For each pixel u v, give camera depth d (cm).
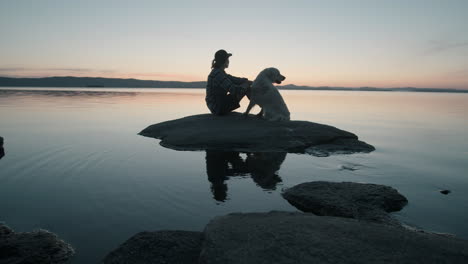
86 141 522
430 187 292
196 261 157
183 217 219
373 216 220
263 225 171
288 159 401
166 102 1755
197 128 532
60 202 246
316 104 1773
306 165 371
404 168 360
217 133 493
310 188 265
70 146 477
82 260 164
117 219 215
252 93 554
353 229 164
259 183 299
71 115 960
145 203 245
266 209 235
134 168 352
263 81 542
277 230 163
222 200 253
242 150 459
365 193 251
